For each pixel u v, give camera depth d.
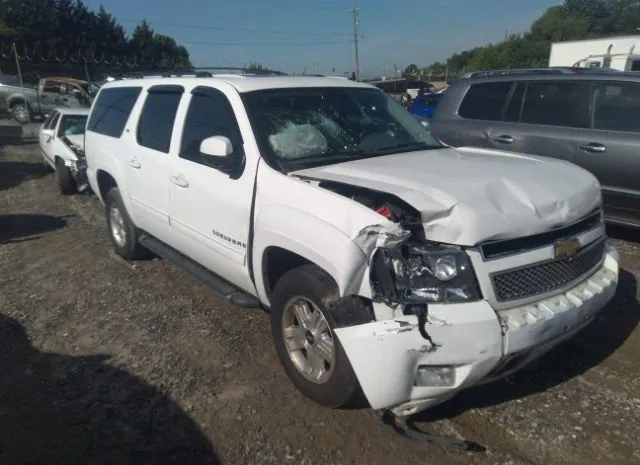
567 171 3.57
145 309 4.77
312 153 3.82
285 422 3.21
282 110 4.02
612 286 3.39
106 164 5.61
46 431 3.17
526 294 2.93
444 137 7.30
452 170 3.38
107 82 6.32
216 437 3.10
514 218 2.87
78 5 44.84
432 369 2.74
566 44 30.47
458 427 3.11
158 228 4.94
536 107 6.48
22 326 4.52
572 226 3.20
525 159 3.86
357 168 3.48
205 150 3.72
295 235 3.15
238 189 3.73
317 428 3.14
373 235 2.75
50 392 3.56
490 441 3.00
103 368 3.84
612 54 26.69
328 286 3.03
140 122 5.20
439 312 2.68
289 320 3.42
